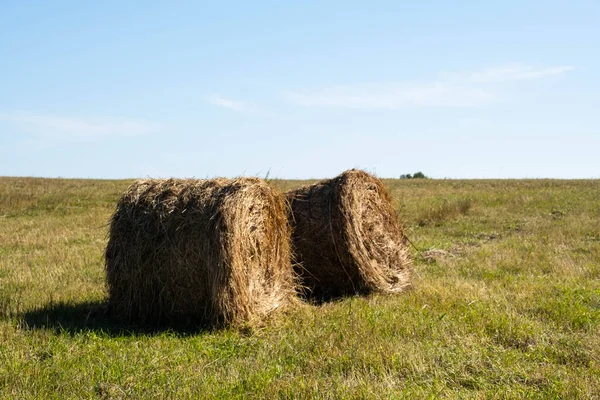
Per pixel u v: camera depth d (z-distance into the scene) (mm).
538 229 16766
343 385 5441
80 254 13125
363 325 7418
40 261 12305
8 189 27844
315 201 9875
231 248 7562
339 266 9758
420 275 11180
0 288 9703
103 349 6730
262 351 6586
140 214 8172
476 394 5348
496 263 12008
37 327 7578
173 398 5207
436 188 31281
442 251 13625
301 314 8328
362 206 9945
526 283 9969
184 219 7820
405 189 30828
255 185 8164
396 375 5844
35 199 24797
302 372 5965
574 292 9195
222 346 6895
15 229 17594
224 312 7594
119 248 8234
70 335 7297
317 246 9727
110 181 37156
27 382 5547
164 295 8031
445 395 5387
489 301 8695
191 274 7789
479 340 6898
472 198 24578
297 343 6855
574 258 12461
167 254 7887
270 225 8531
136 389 5461
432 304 8711
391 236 10555
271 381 5555
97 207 23969
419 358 6145
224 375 5820
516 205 22375
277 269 8672
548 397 5262
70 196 26594
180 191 8125
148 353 6527
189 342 7074
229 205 7664
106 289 9359
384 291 9867
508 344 6883
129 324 8180
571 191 27250
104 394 5348
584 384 5488
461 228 17656
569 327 7430
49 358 6348
